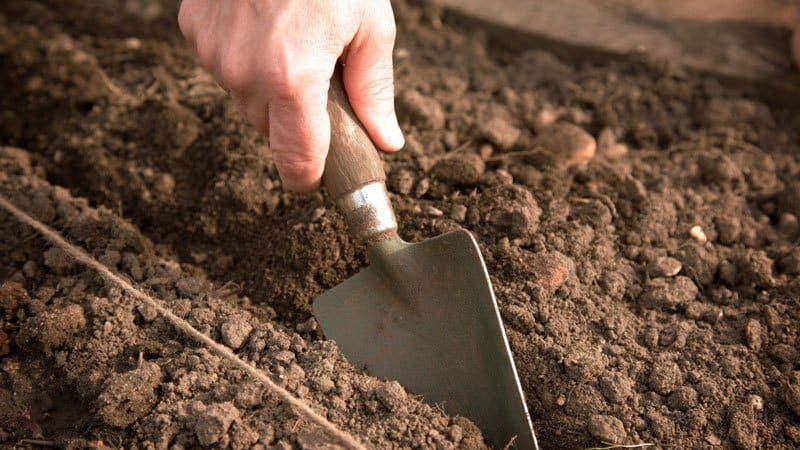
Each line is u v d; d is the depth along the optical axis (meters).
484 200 0.68
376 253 0.63
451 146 0.73
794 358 0.64
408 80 0.79
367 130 0.63
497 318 0.61
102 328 0.64
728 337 0.65
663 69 0.79
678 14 0.84
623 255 0.68
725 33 0.82
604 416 0.61
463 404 0.62
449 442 0.60
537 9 0.84
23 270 0.68
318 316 0.65
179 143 0.72
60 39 0.81
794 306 0.66
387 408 0.61
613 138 0.76
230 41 0.59
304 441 0.59
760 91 0.79
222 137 0.72
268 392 0.61
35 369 0.64
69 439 0.61
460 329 0.62
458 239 0.62
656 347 0.64
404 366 0.63
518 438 0.60
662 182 0.72
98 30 0.83
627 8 0.84
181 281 0.67
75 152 0.74
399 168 0.70
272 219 0.70
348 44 0.61
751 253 0.68
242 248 0.70
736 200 0.72
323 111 0.59
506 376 0.60
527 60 0.81
